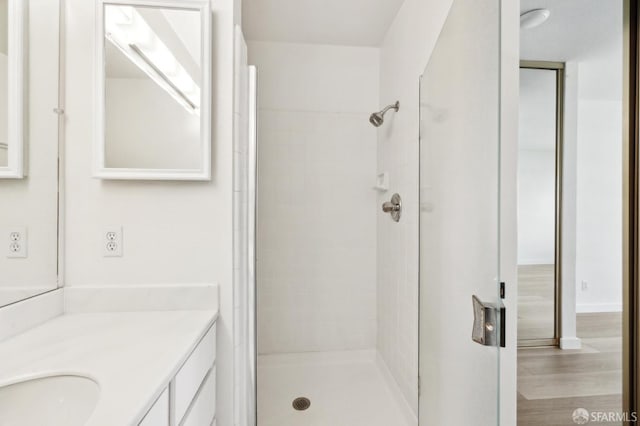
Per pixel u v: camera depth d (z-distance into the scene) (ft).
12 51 3.03
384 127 7.22
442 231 3.52
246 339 4.21
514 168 3.57
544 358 8.21
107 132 3.64
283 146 7.68
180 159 3.74
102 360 2.50
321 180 7.78
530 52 8.38
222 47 3.92
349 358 7.82
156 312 3.72
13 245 2.99
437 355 3.72
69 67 3.69
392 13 6.41
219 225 3.89
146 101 3.71
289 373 7.27
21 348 2.73
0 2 2.94
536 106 9.16
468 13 2.79
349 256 7.85
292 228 7.72
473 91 2.69
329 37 7.39
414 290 5.38
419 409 4.64
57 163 3.59
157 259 3.83
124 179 3.69
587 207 12.12
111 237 3.76
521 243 9.32
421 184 4.51
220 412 3.85
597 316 11.59
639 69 4.22
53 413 2.28
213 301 3.84
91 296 3.68
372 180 7.88
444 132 3.45
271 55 7.61
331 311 7.82
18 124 3.05
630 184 4.32
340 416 5.74
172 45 3.74
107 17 3.66
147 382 2.17
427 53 4.90
